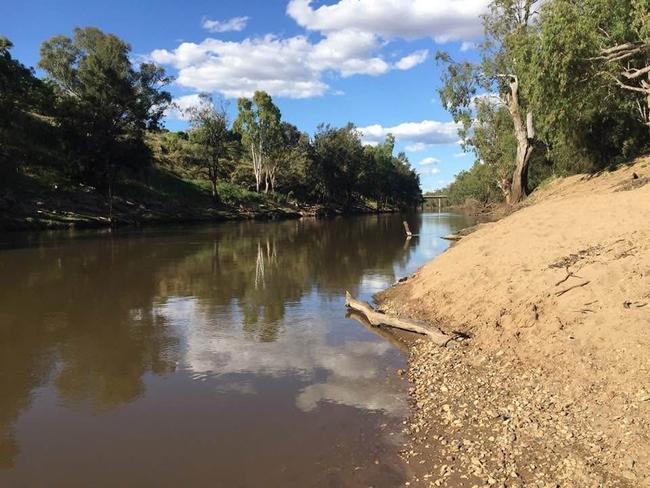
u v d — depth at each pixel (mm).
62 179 49750
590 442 5918
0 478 5750
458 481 5449
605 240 10797
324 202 98500
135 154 52719
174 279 19156
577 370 7359
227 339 11266
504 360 8516
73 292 16609
